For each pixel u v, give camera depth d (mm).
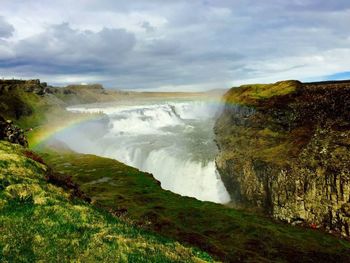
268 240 44719
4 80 178125
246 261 37312
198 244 39188
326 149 62219
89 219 19391
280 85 105875
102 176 71688
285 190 60719
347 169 54938
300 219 57281
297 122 77625
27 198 19453
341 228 51938
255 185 68000
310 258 41000
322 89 88000
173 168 91438
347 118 68875
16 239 15781
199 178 85188
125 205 52469
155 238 20703
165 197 58406
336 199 54312
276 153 69875
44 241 16219
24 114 156000
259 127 85312
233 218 50250
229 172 76812
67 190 25188
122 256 16453
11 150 27031
